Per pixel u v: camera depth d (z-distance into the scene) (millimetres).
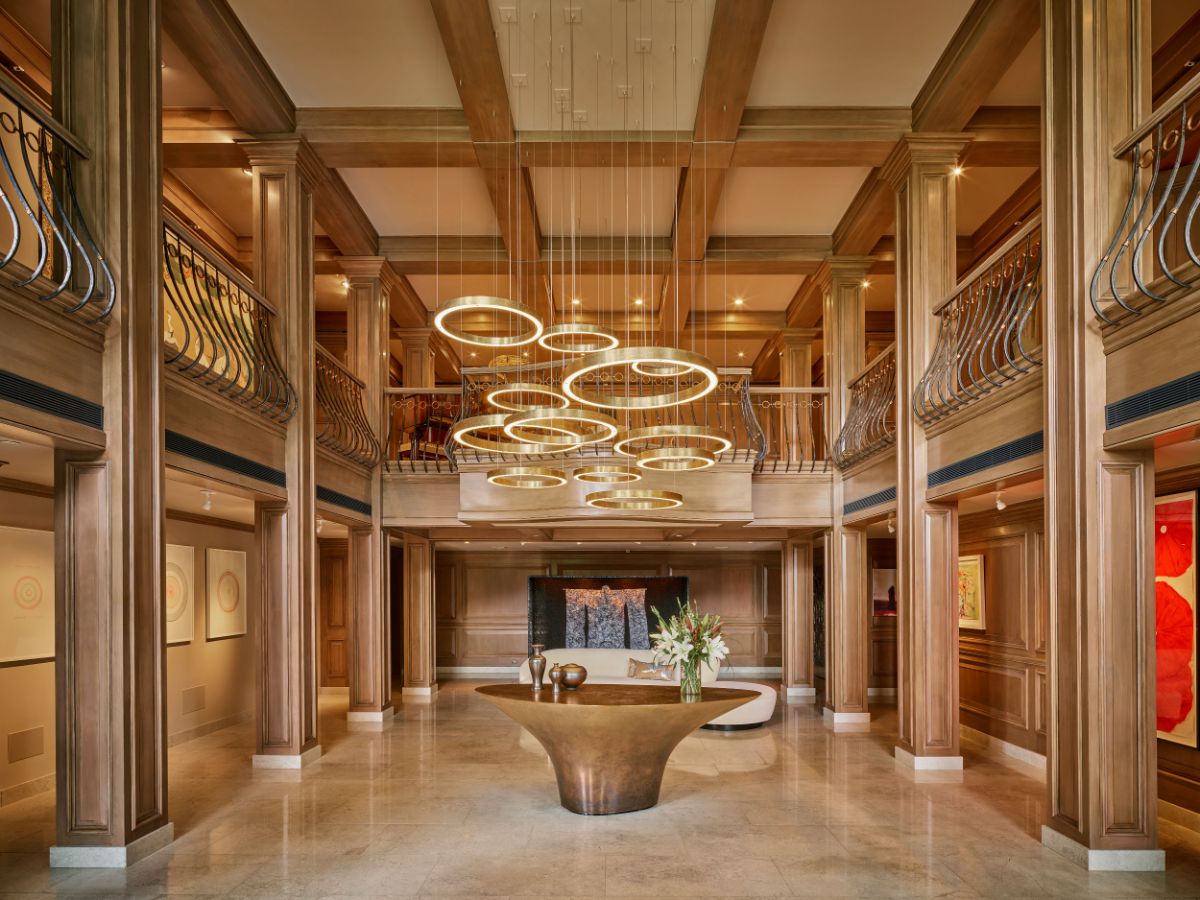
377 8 6426
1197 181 6352
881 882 4867
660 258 10664
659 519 9273
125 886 4770
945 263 7688
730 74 6777
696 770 7812
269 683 7926
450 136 7855
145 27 5488
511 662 15828
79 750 5039
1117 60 5051
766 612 15938
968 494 7035
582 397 5797
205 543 10195
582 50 6727
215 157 8016
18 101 4340
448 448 9781
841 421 10266
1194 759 5992
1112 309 4781
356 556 10492
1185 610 6141
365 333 10453
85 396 4875
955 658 7754
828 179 9156
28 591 6926
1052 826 5391
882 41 6844
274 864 5176
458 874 5020
